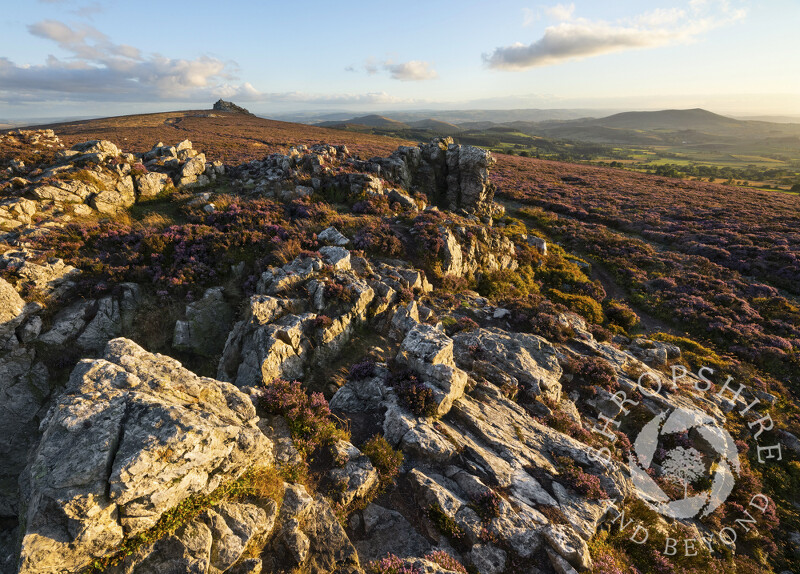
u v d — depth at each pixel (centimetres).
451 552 932
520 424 1438
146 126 11975
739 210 6256
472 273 2980
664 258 4306
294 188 3425
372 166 4003
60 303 1838
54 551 600
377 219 2994
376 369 1570
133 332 1861
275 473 952
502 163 10719
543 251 4059
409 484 1105
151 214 3039
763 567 1360
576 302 3092
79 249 2212
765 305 3366
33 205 2572
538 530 974
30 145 4700
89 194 2886
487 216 4606
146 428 720
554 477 1200
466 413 1392
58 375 1673
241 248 2270
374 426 1327
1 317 1612
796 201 7625
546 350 2008
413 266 2586
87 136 8906
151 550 689
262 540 816
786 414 2172
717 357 2608
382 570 829
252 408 1008
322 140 10819
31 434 1527
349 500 1010
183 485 719
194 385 948
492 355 1847
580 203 6512
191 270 2081
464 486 1091
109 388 822
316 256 2162
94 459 664
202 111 18088
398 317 1988
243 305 1936
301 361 1656
